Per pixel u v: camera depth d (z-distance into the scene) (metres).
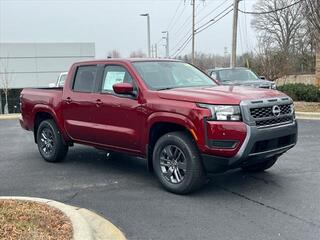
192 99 5.96
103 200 6.06
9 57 33.97
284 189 6.34
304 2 18.64
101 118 7.26
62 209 5.18
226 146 5.70
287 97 6.41
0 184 7.05
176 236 4.73
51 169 8.05
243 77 17.44
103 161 8.62
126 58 7.37
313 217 5.17
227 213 5.39
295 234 4.68
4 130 15.06
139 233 4.84
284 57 35.09
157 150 6.41
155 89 6.61
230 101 5.74
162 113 6.20
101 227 5.04
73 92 7.88
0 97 32.84
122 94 6.86
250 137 5.69
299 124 14.36
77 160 8.78
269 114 5.99
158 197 6.13
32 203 5.43
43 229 4.53
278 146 6.21
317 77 30.16
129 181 7.04
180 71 7.38
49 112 8.40
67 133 8.05
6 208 5.17
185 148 5.99
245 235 4.69
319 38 18.09
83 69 7.89
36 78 34.81
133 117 6.70
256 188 6.43
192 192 6.23
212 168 5.87
